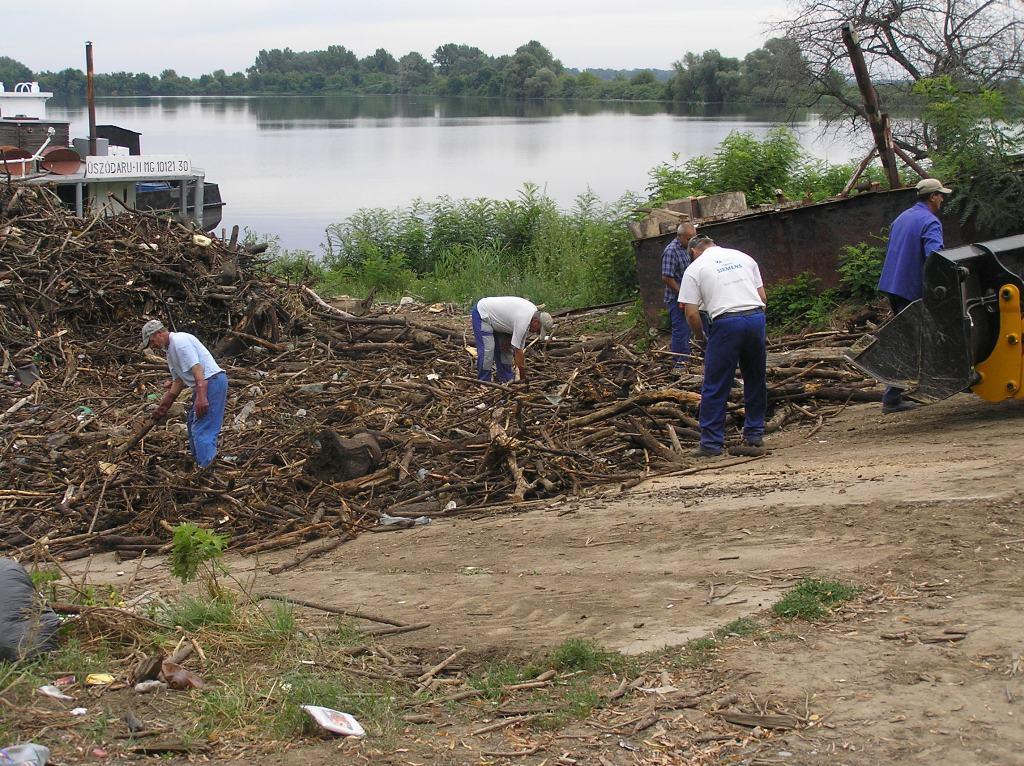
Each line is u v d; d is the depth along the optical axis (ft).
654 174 63.98
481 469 29.48
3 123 71.51
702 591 18.66
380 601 20.88
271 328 46.26
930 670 14.37
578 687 15.25
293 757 13.52
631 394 33.50
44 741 14.02
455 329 49.49
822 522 21.08
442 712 15.06
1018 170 43.70
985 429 27.22
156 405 36.37
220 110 492.95
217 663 17.01
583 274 64.59
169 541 27.45
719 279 28.17
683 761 12.92
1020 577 16.97
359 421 33.81
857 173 46.29
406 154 226.17
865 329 41.37
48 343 42.34
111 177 68.54
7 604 17.06
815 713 13.62
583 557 21.93
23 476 31.04
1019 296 26.55
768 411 33.04
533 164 199.62
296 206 137.49
